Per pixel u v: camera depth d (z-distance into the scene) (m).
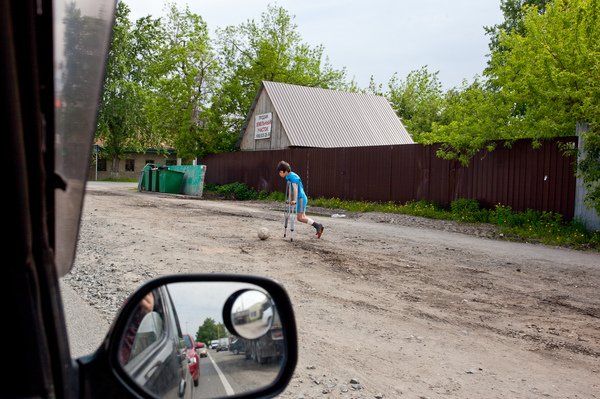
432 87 42.16
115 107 45.81
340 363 3.86
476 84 14.55
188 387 1.45
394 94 42.88
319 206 20.08
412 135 35.88
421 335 4.58
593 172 11.09
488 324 4.93
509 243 10.53
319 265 7.54
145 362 1.27
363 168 19.78
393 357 4.02
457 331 4.71
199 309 1.41
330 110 29.05
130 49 47.72
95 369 1.11
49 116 0.83
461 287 6.41
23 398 0.78
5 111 0.71
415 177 17.53
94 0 0.91
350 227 12.69
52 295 0.84
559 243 10.58
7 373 0.79
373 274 7.04
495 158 14.65
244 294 1.40
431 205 16.25
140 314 1.28
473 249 9.50
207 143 33.06
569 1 12.85
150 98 33.66
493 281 6.79
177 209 16.80
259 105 29.45
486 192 14.94
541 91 12.45
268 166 25.70
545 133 12.62
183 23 33.06
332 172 21.36
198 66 32.84
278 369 1.38
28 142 0.77
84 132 0.98
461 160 15.00
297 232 11.30
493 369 3.83
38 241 0.81
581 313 5.38
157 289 1.44
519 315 5.25
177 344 1.46
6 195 0.75
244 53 36.88
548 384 3.57
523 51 13.23
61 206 0.93
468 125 14.53
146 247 8.65
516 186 14.02
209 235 10.37
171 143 38.16
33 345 0.79
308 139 26.55
